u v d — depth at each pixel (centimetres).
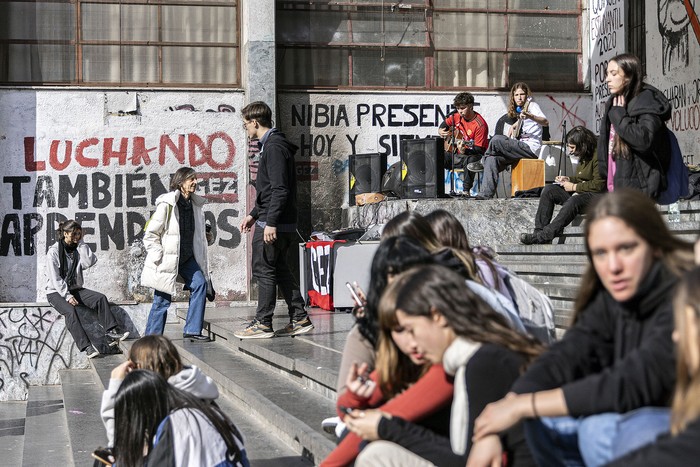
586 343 253
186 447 373
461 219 1024
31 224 1216
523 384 248
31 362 1136
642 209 235
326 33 1302
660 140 576
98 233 1231
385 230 352
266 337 782
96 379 990
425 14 1325
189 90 1255
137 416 381
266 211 771
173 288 902
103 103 1236
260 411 581
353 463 325
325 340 757
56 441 787
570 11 1352
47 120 1223
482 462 244
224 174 1259
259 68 1236
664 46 1160
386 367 309
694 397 177
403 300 278
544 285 727
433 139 1068
